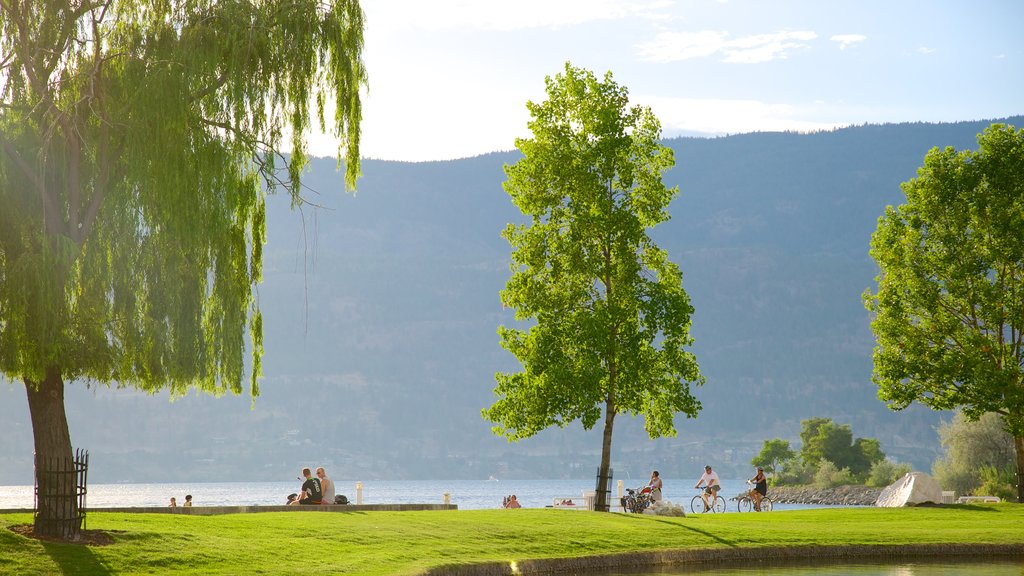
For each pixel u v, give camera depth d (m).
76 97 21.31
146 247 21.41
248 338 23.95
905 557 30.20
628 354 40.88
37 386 21.66
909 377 48.25
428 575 21.78
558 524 31.38
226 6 22.16
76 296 21.36
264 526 25.97
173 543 22.11
